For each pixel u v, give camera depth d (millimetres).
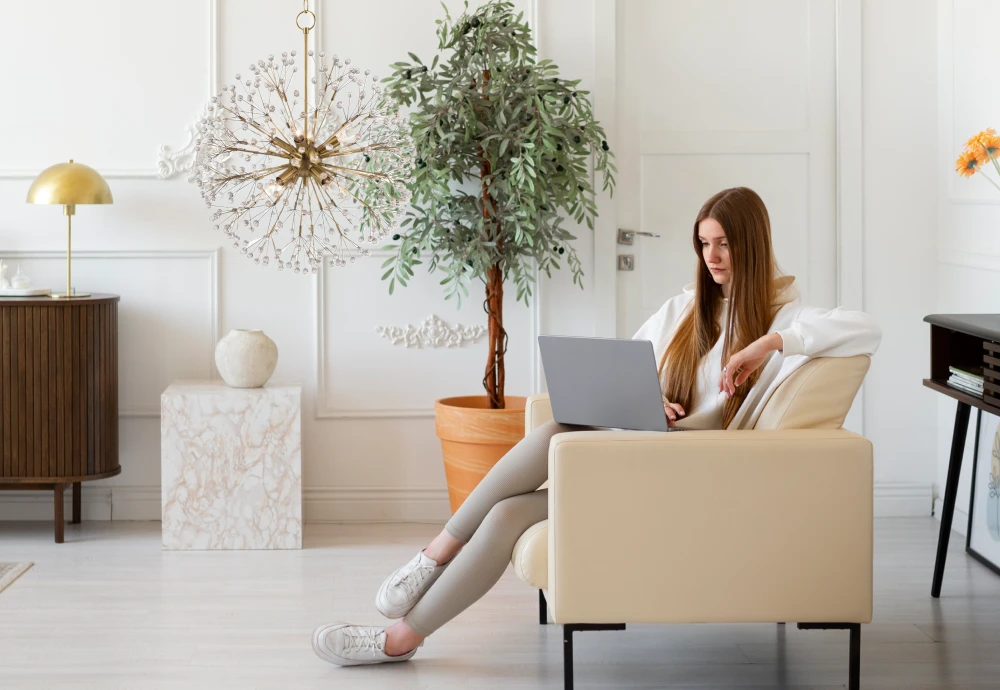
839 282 4020
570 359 2385
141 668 2588
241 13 3854
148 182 3885
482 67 3652
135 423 3969
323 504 4023
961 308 3785
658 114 4012
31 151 3859
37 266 3895
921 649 2721
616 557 2250
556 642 2783
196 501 3600
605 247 3977
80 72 3846
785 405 2355
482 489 2486
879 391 4039
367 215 2713
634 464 2232
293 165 2518
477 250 3572
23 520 3990
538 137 3490
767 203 4039
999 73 3451
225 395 3574
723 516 2248
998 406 2695
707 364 2529
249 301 3949
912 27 3951
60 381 3629
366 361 4004
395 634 2576
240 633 2830
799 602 2270
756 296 2424
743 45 3998
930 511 4074
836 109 4004
